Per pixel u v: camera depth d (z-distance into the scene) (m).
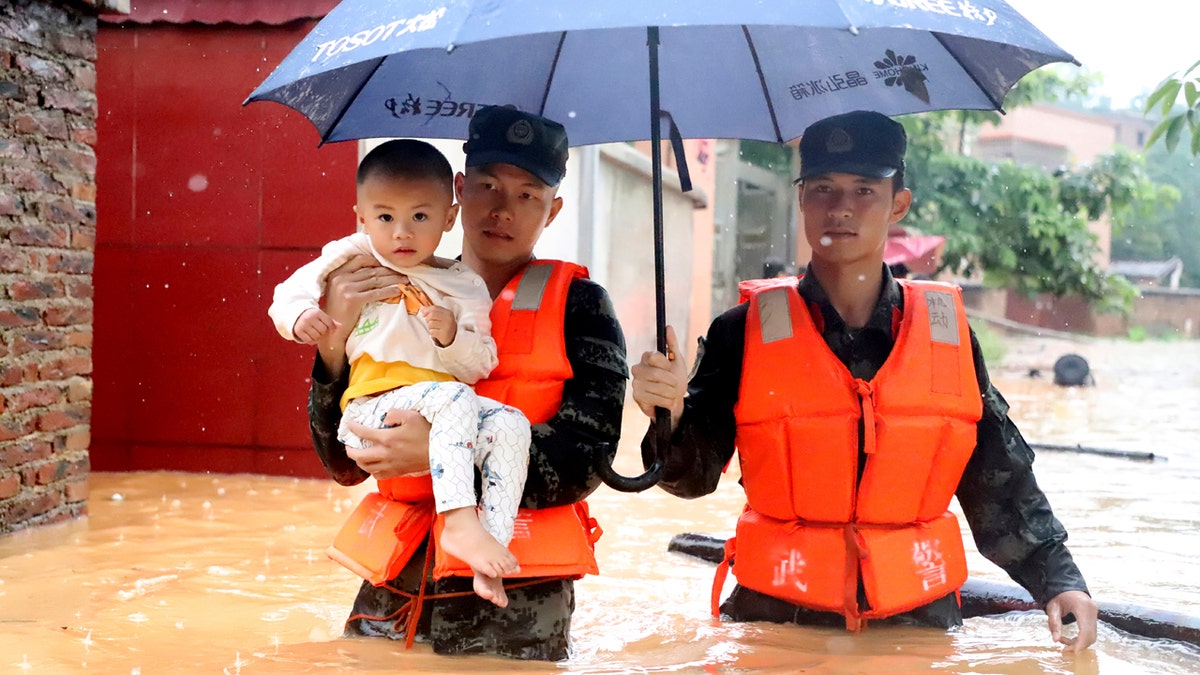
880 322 3.76
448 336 3.13
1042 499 3.83
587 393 3.40
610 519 6.46
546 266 3.54
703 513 6.71
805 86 4.09
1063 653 3.62
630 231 16.61
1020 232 24.39
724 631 3.79
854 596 3.64
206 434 7.80
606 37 4.01
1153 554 5.58
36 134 5.72
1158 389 19.64
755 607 3.92
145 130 7.77
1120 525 6.41
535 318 3.41
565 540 3.37
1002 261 24.39
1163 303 55.12
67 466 6.02
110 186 7.82
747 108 4.20
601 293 3.55
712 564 5.25
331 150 7.62
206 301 7.77
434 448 3.09
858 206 3.64
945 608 3.86
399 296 3.27
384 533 3.44
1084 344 43.56
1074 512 6.87
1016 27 3.10
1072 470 8.84
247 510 6.43
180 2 7.64
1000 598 4.24
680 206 19.84
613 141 4.28
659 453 3.40
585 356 3.45
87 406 6.16
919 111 4.01
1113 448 10.39
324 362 3.34
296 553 5.25
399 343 3.24
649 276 17.91
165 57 7.74
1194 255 62.59
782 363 3.68
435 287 3.27
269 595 4.39
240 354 7.75
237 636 3.71
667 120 4.20
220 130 7.72
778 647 3.58
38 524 5.81
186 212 7.77
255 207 7.70
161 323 7.82
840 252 3.68
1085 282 24.48
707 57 4.08
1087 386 20.14
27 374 5.70
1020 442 3.83
